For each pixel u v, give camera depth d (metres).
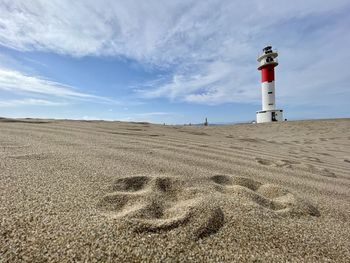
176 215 1.47
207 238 1.28
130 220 1.35
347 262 1.22
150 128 8.55
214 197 1.76
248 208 1.62
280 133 14.98
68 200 1.59
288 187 2.41
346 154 6.77
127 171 2.34
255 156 4.16
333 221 1.66
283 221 1.55
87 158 2.73
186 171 2.55
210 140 6.45
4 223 1.23
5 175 1.93
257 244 1.28
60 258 1.04
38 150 2.93
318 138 12.30
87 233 1.22
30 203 1.48
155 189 1.93
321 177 3.03
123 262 1.06
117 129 6.63
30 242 1.12
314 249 1.29
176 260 1.11
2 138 3.62
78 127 6.23
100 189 1.83
